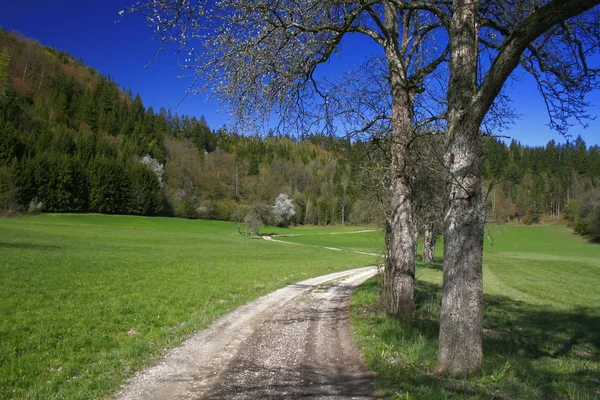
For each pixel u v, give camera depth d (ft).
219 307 36.91
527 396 14.92
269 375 18.20
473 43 18.06
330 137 29.94
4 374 18.78
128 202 281.54
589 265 120.26
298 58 25.32
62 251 87.97
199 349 22.93
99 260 74.74
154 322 30.86
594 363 23.08
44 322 28.76
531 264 121.39
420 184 43.86
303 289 51.85
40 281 47.29
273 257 119.44
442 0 22.74
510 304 49.49
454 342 17.12
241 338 25.41
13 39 358.64
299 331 27.14
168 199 309.42
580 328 34.76
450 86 18.20
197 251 121.70
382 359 19.71
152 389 16.76
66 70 394.73
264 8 22.61
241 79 24.29
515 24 21.33
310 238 264.72
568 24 19.72
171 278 57.16
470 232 17.12
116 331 27.78
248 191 319.47
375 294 42.45
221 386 16.90
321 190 368.07
